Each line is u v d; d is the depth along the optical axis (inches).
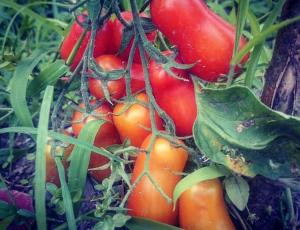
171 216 9.9
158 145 9.8
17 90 11.1
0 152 12.8
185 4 9.9
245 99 9.0
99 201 11.3
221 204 9.7
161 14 10.0
